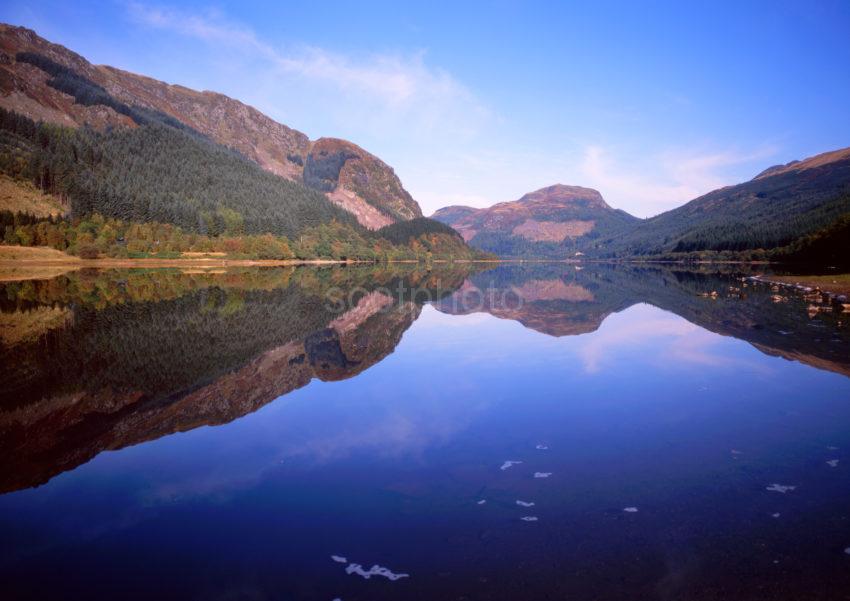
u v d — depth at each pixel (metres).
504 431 9.48
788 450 8.52
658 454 8.34
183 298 36.66
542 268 140.50
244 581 5.00
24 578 5.07
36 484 7.31
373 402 11.48
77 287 45.12
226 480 7.37
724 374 14.18
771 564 5.21
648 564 5.23
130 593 4.81
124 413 10.78
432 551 5.50
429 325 24.44
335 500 6.71
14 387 12.82
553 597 4.70
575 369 14.86
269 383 13.27
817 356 16.58
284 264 125.50
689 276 82.50
